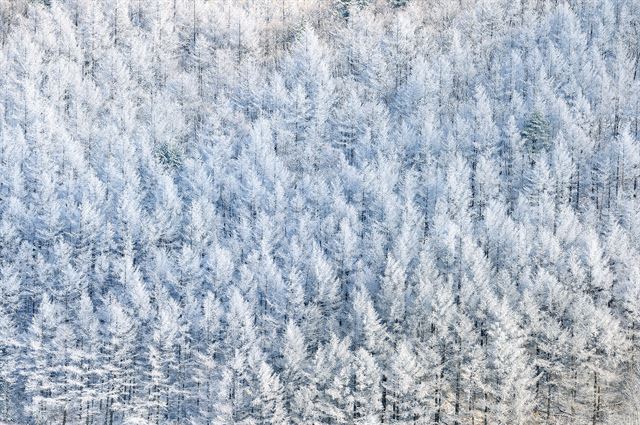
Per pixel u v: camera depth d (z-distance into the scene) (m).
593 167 81.00
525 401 48.47
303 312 57.28
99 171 81.62
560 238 64.00
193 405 56.19
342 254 63.72
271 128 94.06
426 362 51.09
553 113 88.50
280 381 53.03
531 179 74.88
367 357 49.47
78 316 57.06
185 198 78.38
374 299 59.66
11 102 94.56
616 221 67.81
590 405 50.94
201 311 60.22
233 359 51.66
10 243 64.94
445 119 94.88
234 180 78.44
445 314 52.78
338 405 51.09
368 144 85.81
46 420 54.41
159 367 53.22
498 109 93.69
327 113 96.94
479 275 56.47
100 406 56.41
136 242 69.12
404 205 70.38
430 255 60.75
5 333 55.31
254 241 68.38
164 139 90.75
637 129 90.12
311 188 76.12
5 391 54.88
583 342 50.47
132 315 57.41
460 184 72.12
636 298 52.62
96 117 96.69
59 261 62.41
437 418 52.22
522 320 53.84
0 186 74.56
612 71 100.44
